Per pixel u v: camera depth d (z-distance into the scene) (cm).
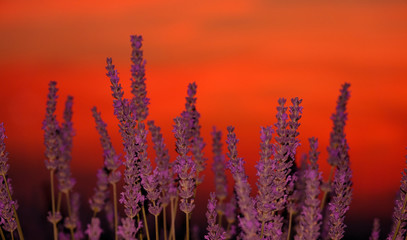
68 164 180
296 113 199
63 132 179
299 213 212
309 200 187
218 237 206
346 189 204
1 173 196
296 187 210
